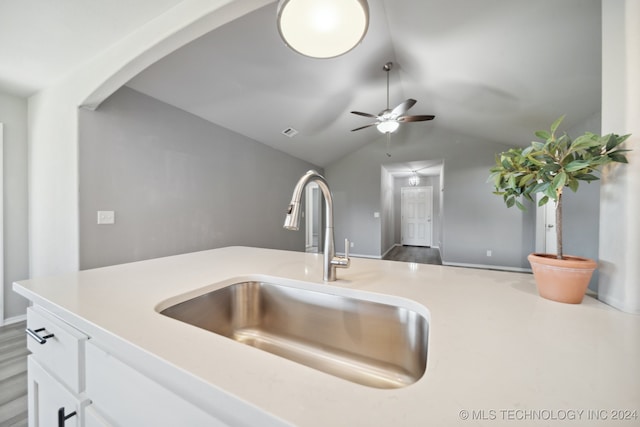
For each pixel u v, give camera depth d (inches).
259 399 15.1
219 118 135.3
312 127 170.6
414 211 325.4
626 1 27.7
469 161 205.3
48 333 31.8
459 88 125.0
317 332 38.5
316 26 35.3
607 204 29.6
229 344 21.5
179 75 99.7
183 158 121.9
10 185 102.1
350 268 48.1
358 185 243.1
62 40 71.2
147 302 31.2
